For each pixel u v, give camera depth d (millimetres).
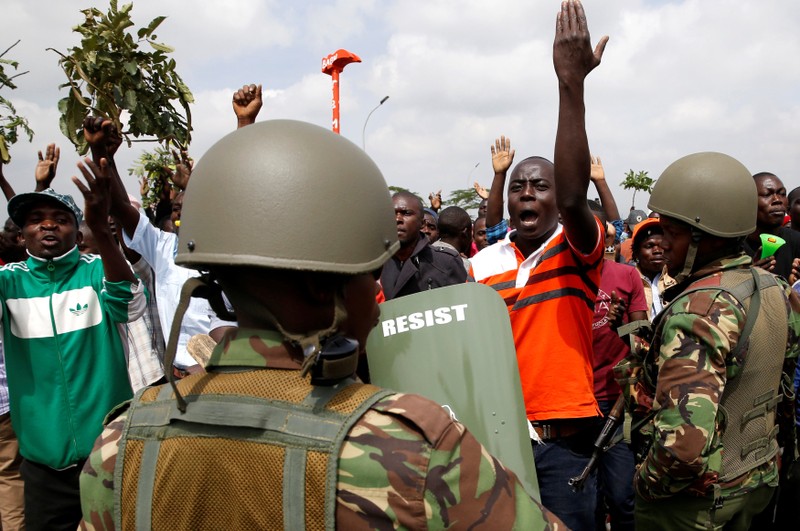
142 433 1120
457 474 984
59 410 3346
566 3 2420
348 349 1039
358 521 957
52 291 3418
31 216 3416
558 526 1048
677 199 2471
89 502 1161
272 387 1059
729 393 2318
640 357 2633
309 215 1057
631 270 4125
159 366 3576
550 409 2787
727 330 2193
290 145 1098
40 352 3355
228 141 1149
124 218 3459
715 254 2465
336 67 7176
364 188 1127
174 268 3711
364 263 1104
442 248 4793
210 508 1030
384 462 966
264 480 991
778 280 2512
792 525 2951
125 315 3355
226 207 1071
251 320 1135
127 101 3660
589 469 2760
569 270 2820
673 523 2357
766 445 2418
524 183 2965
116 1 3674
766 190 5309
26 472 3424
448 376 2082
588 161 2475
